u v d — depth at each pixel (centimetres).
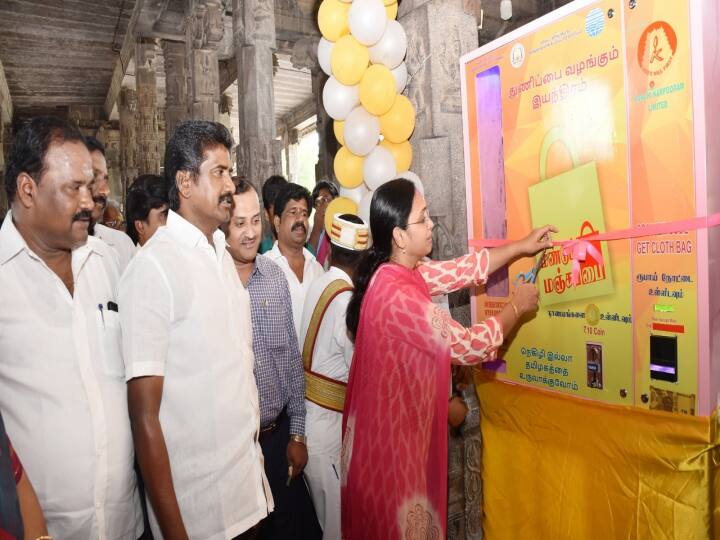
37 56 1172
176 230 146
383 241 168
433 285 175
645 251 130
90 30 1040
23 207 123
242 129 585
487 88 174
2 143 1197
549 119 153
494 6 584
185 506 141
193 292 141
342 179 243
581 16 141
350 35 223
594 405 145
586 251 144
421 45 227
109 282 152
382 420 162
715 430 119
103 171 172
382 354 161
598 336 144
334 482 209
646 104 126
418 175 236
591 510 149
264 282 213
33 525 95
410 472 159
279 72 1345
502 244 175
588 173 142
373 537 164
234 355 148
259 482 154
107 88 1432
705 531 123
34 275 129
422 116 231
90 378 133
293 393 212
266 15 567
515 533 178
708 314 118
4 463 88
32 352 126
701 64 115
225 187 147
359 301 172
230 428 145
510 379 176
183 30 884
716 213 117
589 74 140
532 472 170
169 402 140
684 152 119
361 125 222
